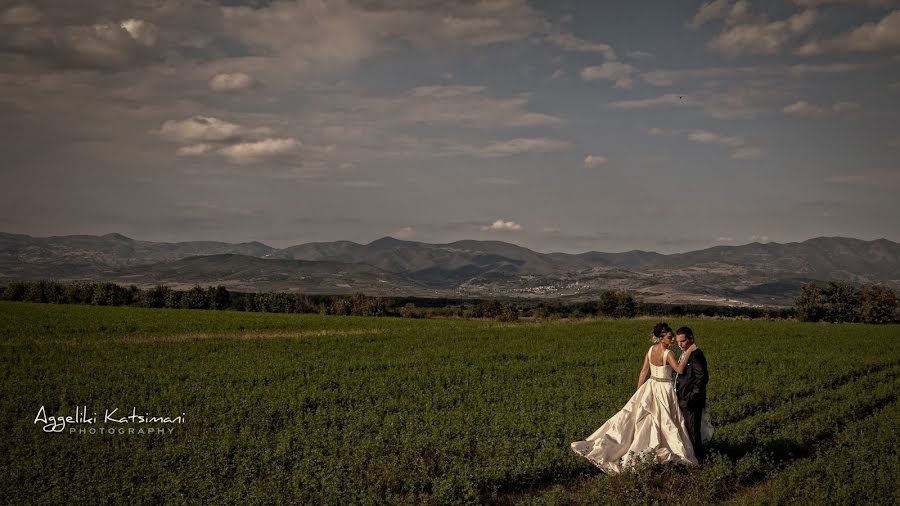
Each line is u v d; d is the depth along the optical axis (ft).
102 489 36.70
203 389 69.92
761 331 165.99
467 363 96.73
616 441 41.70
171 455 43.93
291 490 36.63
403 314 303.48
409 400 64.03
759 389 68.03
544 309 324.60
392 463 40.70
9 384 69.97
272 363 93.97
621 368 89.15
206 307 314.55
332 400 63.93
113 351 107.65
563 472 41.24
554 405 60.34
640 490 36.83
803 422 54.80
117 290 323.98
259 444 45.68
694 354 42.57
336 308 307.78
